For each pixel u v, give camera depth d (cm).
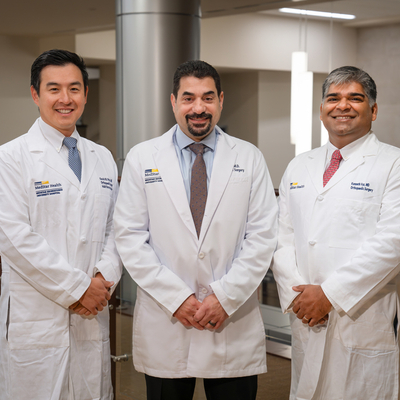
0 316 189
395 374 183
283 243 197
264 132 768
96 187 193
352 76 184
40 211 182
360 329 182
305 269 189
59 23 622
